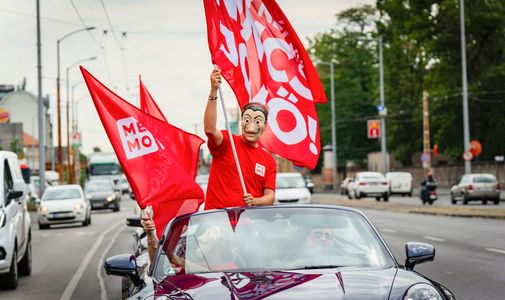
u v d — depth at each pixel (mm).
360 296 3988
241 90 7293
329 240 5113
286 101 7570
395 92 65625
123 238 20750
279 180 25219
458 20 52938
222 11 7223
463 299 8344
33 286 11195
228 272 4723
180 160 6527
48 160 109438
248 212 5461
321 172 90188
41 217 26750
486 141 54688
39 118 36531
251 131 5926
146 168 6207
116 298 9727
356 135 77938
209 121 5867
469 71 54406
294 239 5098
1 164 11500
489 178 33750
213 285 4293
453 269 11102
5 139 46688
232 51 7242
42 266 14078
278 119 7520
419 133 68250
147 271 5059
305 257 4918
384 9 60219
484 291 8906
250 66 7484
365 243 5129
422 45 56625
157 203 6180
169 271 4887
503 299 8312
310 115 7625
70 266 13930
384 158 54156
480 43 54125
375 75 69500
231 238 5121
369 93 77625
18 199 12070
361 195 42125
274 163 6188
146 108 7293
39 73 36125
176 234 5266
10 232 10695
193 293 4168
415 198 46781
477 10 52688
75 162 67125
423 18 55000
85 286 11031
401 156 71312
